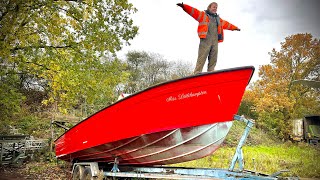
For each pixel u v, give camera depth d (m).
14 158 11.90
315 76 22.86
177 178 5.79
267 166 10.60
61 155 8.88
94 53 10.86
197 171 5.75
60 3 10.03
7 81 11.29
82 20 10.73
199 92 5.38
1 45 9.20
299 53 23.28
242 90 5.14
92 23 10.61
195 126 5.67
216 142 5.82
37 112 20.27
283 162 11.50
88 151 7.59
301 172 9.66
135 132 6.20
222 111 5.38
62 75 10.62
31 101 21.28
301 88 23.34
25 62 10.71
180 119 5.68
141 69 37.38
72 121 17.25
